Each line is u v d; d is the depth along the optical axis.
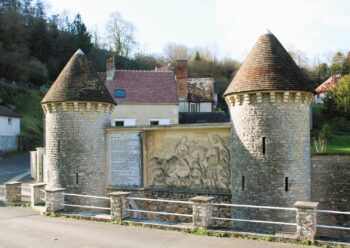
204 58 88.50
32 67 64.38
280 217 14.34
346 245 10.04
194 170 17.36
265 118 14.61
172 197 17.66
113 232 12.35
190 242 10.98
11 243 11.15
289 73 14.73
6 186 18.17
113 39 80.56
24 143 45.88
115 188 18.64
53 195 15.55
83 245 10.83
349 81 49.81
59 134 18.36
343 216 16.19
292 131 14.59
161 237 11.62
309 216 10.59
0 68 58.47
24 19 68.75
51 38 70.88
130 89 35.97
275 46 15.45
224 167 16.70
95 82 18.78
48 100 18.30
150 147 18.38
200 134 17.28
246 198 14.91
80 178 18.08
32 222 14.07
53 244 10.98
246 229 11.91
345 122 47.44
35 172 28.36
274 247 10.33
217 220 16.56
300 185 14.66
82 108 18.17
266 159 14.55
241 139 15.19
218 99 66.06
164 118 35.41
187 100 45.81
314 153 16.52
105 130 18.91
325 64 81.56
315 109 53.34
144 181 18.34
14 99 54.69
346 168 16.19
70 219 14.60
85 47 74.00
